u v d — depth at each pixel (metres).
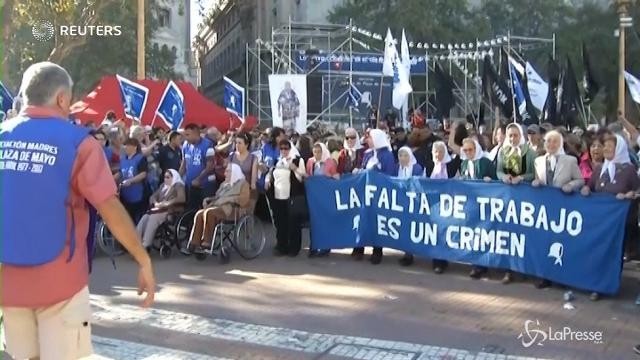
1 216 3.04
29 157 3.04
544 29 40.50
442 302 7.07
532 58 37.34
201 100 17.69
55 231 3.05
